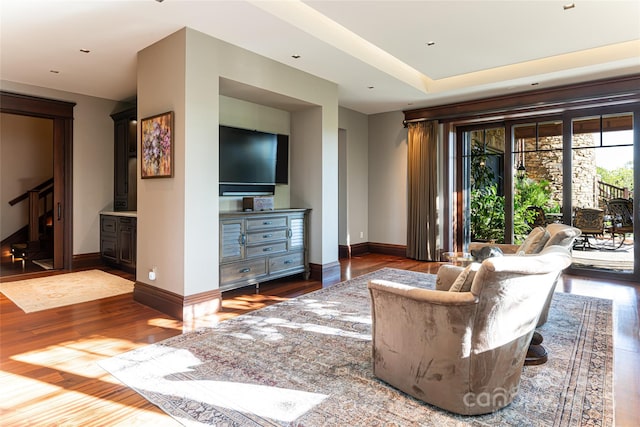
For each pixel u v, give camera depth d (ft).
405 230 21.66
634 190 15.30
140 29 10.81
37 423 5.81
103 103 18.67
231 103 14.37
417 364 6.35
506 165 18.70
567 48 13.15
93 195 18.47
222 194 14.02
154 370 7.54
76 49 12.18
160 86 11.50
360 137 22.41
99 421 5.86
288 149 16.51
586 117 16.39
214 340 9.10
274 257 14.51
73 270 17.57
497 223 19.20
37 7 9.46
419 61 14.38
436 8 10.31
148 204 12.09
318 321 10.48
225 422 5.80
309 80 14.99
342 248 21.45
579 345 8.83
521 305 6.01
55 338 9.29
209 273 11.43
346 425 5.70
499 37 12.16
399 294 6.46
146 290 12.06
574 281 15.49
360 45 13.56
